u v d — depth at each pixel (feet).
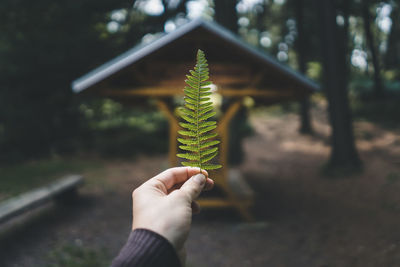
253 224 16.62
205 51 16.56
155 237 1.52
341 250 12.41
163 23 32.27
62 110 38.22
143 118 47.78
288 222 16.55
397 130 35.81
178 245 1.61
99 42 31.63
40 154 34.96
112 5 30.50
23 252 12.13
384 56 65.82
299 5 43.32
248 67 16.58
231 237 15.20
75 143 38.04
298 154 36.32
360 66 65.16
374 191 18.86
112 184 24.23
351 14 34.86
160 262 1.44
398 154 26.11
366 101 52.37
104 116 46.68
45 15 30.73
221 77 16.42
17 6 28.73
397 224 13.43
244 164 33.04
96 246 13.39
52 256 12.05
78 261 11.89
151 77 16.22
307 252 12.96
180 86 16.42
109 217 17.01
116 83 18.37
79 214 17.34
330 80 24.45
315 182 23.68
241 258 13.07
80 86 14.67
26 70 31.55
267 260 12.75
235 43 14.88
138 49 15.48
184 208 1.75
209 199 18.58
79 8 29.81
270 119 68.13
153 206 1.72
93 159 34.17
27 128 34.63
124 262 1.39
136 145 37.96
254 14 54.65
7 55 30.63
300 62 44.96
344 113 24.29
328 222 15.61
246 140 49.52
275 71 15.62
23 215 16.51
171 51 16.37
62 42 30.30
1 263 11.12
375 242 12.31
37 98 34.68
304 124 48.55
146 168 30.63
